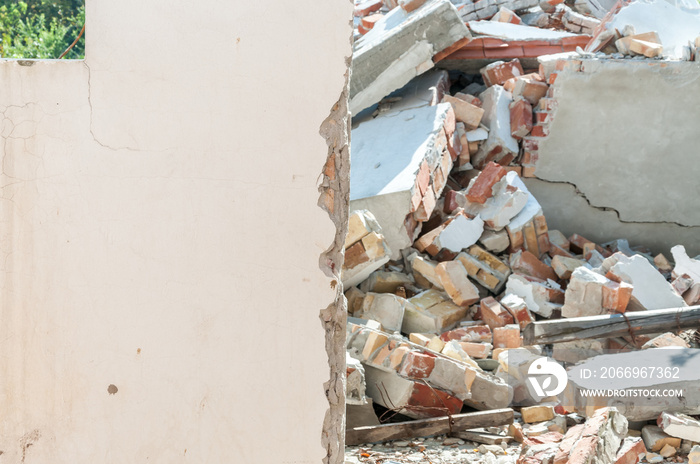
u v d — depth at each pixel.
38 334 2.83
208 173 2.79
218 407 2.84
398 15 8.67
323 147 2.79
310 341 2.84
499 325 6.15
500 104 7.94
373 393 5.04
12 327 2.83
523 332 5.82
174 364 2.83
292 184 2.80
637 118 7.82
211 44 2.75
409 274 6.67
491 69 8.35
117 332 2.83
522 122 7.86
